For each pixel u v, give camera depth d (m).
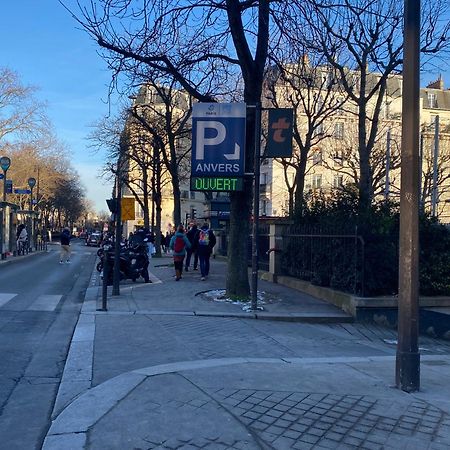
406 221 5.59
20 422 4.88
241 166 11.22
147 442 4.10
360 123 17.33
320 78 25.41
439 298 11.66
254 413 4.67
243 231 12.38
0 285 15.80
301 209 16.62
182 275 18.05
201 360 6.84
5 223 27.72
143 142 30.03
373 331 10.46
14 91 42.84
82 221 150.38
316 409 4.79
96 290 14.23
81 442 4.13
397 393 5.37
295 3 11.02
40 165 56.88
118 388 5.39
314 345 8.53
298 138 22.64
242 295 12.30
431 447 4.03
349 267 11.95
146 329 9.05
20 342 8.17
